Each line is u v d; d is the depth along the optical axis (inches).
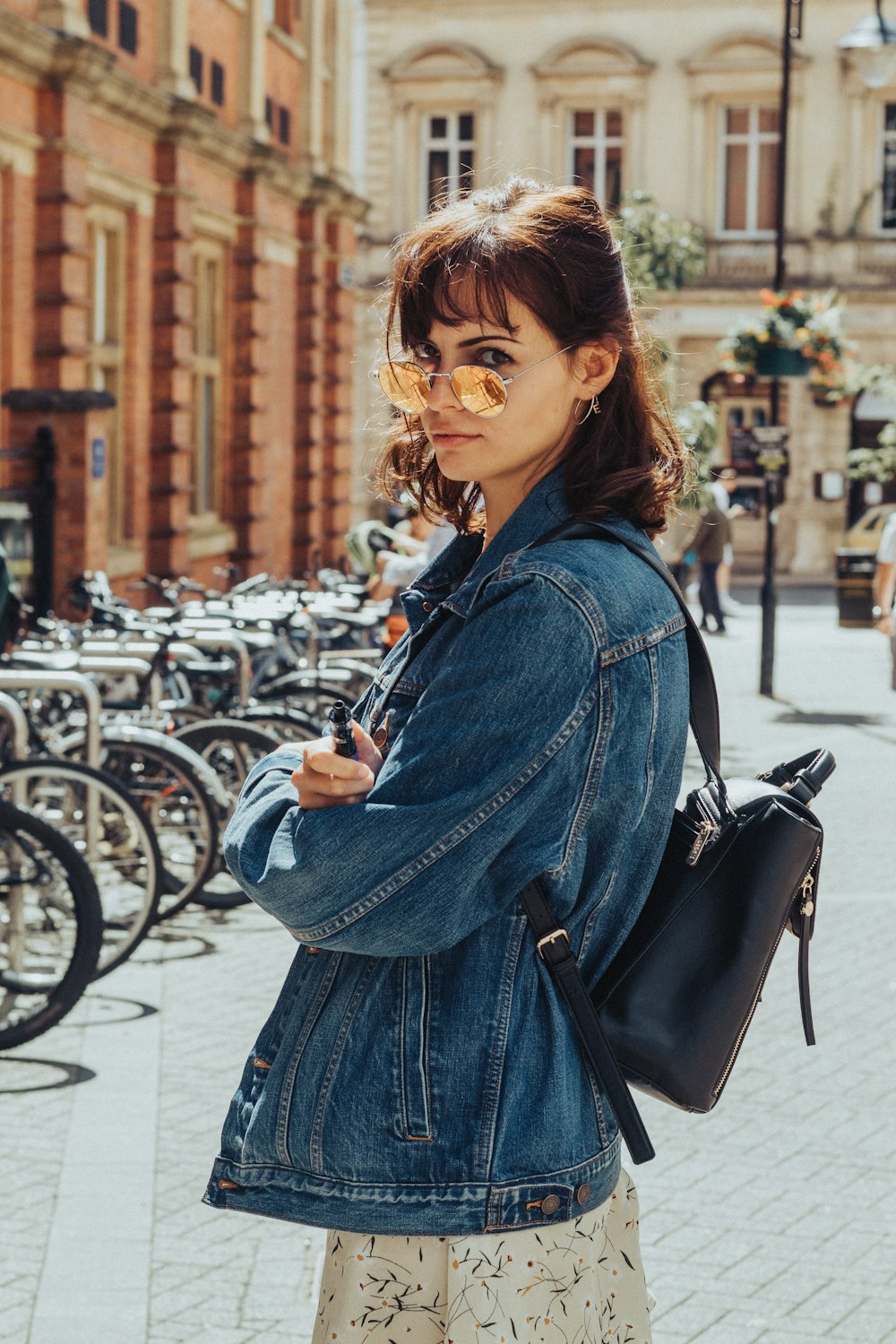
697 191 1466.5
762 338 648.4
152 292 671.1
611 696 73.0
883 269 1454.2
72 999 224.7
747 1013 77.9
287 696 354.6
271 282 842.2
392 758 73.4
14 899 229.9
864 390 1396.4
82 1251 162.9
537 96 1483.8
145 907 256.1
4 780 250.1
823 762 84.2
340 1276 77.0
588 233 77.0
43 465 557.9
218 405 785.6
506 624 72.6
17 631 357.7
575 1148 75.1
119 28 622.2
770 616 657.0
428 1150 73.8
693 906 78.3
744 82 1451.8
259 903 74.6
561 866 73.7
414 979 74.7
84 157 572.4
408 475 93.1
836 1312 152.8
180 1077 215.5
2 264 544.7
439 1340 75.5
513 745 71.9
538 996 74.9
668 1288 157.2
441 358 78.0
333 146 924.0
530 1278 74.4
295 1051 76.5
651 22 1461.6
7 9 508.1
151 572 679.1
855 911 306.0
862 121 1445.6
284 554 882.1
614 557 75.2
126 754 283.9
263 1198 77.0
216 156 733.9
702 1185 182.4
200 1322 149.2
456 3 1485.0
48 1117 200.2
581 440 78.8
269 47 817.5
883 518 1360.7
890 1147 193.9
